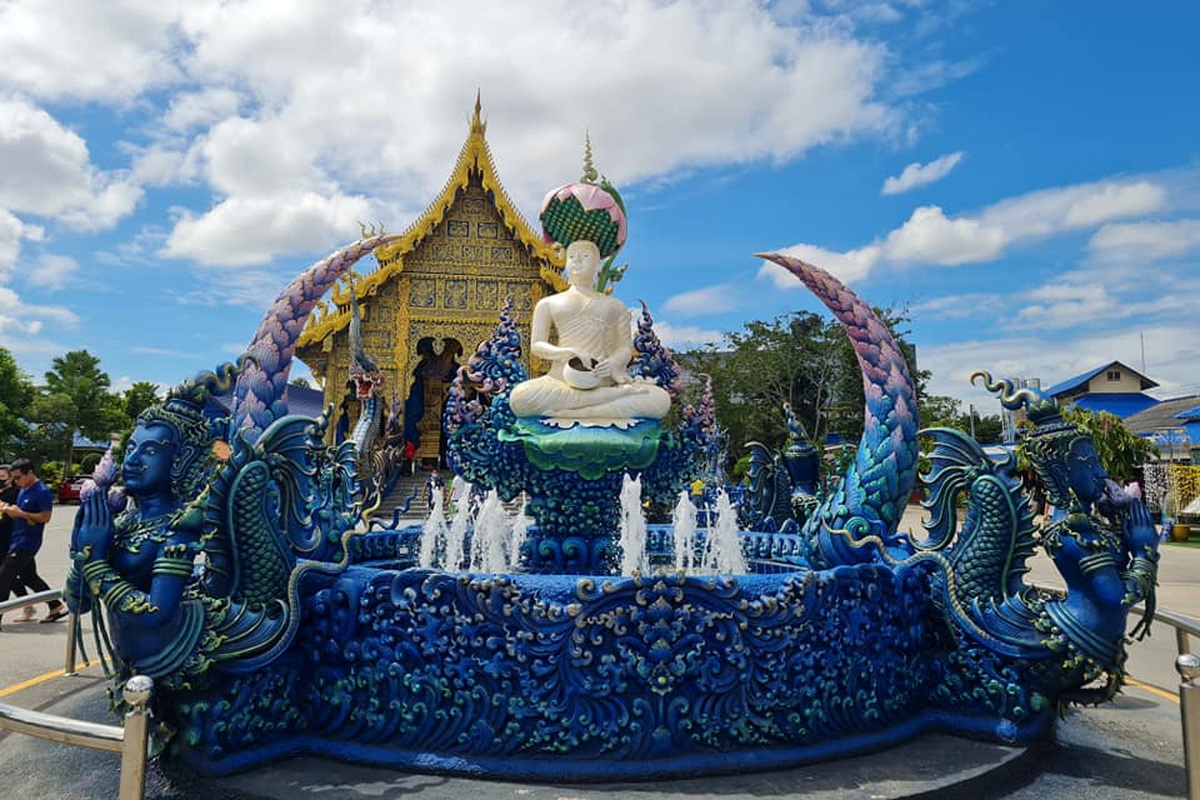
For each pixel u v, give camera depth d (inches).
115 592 172.6
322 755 196.1
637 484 291.4
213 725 183.3
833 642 203.0
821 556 259.9
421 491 1301.7
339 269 297.6
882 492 251.8
